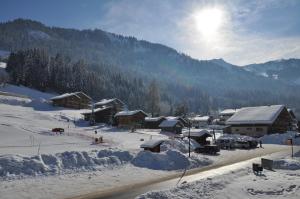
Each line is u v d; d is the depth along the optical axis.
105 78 185.38
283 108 75.56
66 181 21.08
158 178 23.62
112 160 27.98
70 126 71.38
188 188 17.84
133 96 164.88
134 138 55.38
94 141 46.31
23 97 112.19
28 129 52.62
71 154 26.14
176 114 139.25
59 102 109.94
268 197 16.41
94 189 19.38
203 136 52.50
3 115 68.81
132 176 23.95
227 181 20.08
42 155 24.48
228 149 48.22
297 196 16.45
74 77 159.50
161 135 64.94
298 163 30.00
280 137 63.00
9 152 30.23
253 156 38.72
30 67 151.62
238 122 74.69
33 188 18.91
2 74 148.25
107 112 92.44
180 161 30.08
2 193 17.53
